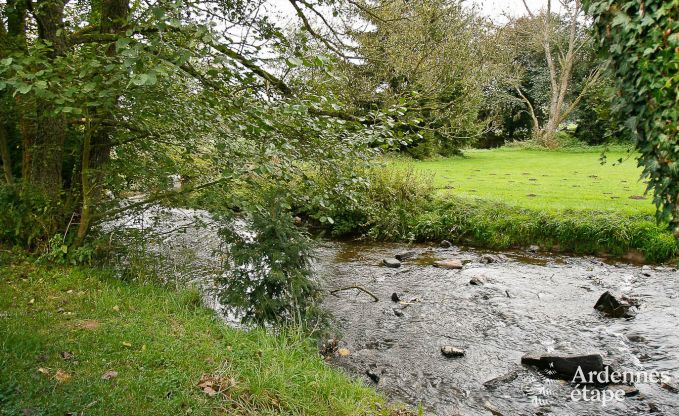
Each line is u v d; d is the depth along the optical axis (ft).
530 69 122.11
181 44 15.24
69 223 22.04
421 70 31.83
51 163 23.09
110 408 10.48
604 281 27.55
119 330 14.74
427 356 18.42
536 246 35.35
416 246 37.88
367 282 28.12
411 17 30.27
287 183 20.71
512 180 54.70
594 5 9.61
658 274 28.40
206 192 20.95
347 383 14.51
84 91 14.40
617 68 9.56
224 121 17.43
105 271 21.06
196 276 23.08
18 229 21.47
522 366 17.54
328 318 19.30
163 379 11.94
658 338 19.45
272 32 17.84
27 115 20.71
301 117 18.28
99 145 21.57
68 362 12.37
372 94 29.58
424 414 14.15
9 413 9.62
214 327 16.42
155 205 22.90
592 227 33.65
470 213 38.75
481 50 42.34
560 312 22.89
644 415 14.25
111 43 18.80
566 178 56.29
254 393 12.07
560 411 14.58
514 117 118.73
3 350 12.42
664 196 9.16
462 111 36.65
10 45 18.12
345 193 21.66
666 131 8.61
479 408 14.76
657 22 8.33
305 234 19.10
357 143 19.74
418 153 78.89
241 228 18.75
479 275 28.66
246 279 17.65
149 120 18.95
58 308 16.52
